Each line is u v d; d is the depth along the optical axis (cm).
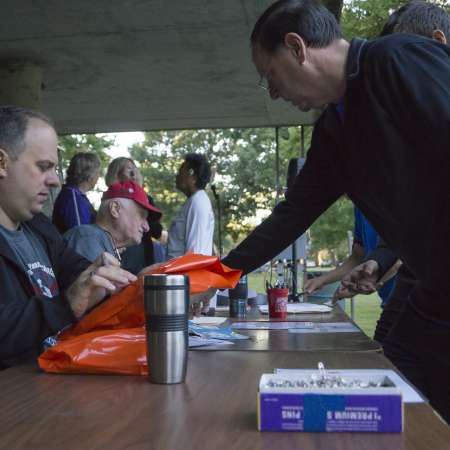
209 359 168
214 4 537
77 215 456
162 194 2494
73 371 148
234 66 697
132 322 162
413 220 180
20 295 184
